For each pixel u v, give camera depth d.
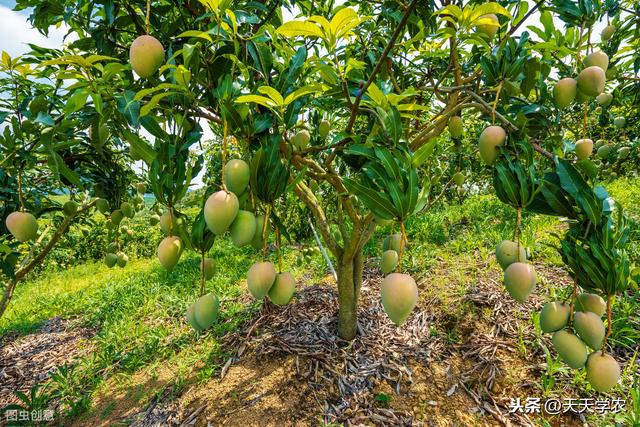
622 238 1.16
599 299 1.22
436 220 5.78
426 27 2.16
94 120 1.61
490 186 8.34
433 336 2.99
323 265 4.70
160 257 1.32
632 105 2.91
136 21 1.70
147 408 2.65
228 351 3.12
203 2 1.24
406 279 1.21
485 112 1.58
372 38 2.53
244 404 2.50
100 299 5.23
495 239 4.51
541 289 3.35
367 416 2.31
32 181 2.28
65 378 2.99
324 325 3.22
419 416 2.29
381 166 1.22
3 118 1.59
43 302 5.60
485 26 1.67
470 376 2.57
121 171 2.57
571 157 1.51
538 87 1.58
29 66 1.75
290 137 2.09
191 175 1.31
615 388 2.30
